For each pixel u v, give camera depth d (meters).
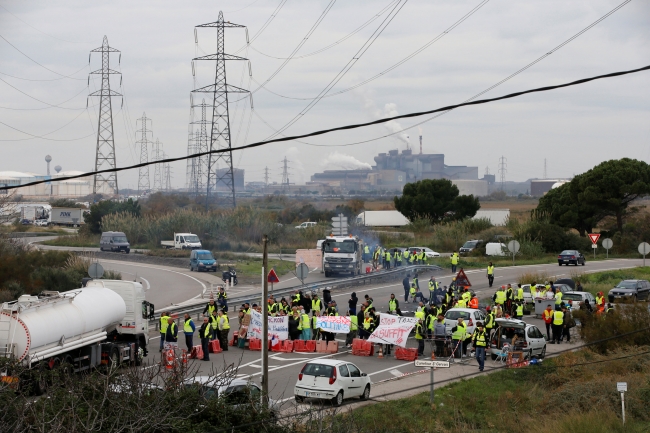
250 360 36.38
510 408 29.81
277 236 105.62
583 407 30.83
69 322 28.67
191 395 18.50
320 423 20.28
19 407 16.61
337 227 84.44
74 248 105.75
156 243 108.25
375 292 63.38
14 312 26.36
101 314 31.09
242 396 20.30
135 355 33.88
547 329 43.25
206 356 35.44
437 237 105.75
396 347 38.50
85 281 43.72
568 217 106.62
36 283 55.00
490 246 94.12
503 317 43.75
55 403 17.00
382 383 31.80
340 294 62.19
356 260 73.12
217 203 177.50
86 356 30.41
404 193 130.88
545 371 35.59
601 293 48.56
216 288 64.44
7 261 55.78
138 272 80.12
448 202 126.62
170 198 169.38
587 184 106.19
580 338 43.09
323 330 39.69
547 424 27.94
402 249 85.06
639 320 40.91
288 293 57.38
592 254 99.25
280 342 39.38
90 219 121.00
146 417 16.20
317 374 27.41
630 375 34.94
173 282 71.50
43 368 25.86
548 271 77.81
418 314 39.00
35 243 111.00
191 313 47.81
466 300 47.44
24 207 154.62
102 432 15.87
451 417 27.59
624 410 29.31
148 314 36.00
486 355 38.25
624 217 111.56
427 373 34.06
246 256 93.81
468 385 31.89
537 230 99.56
